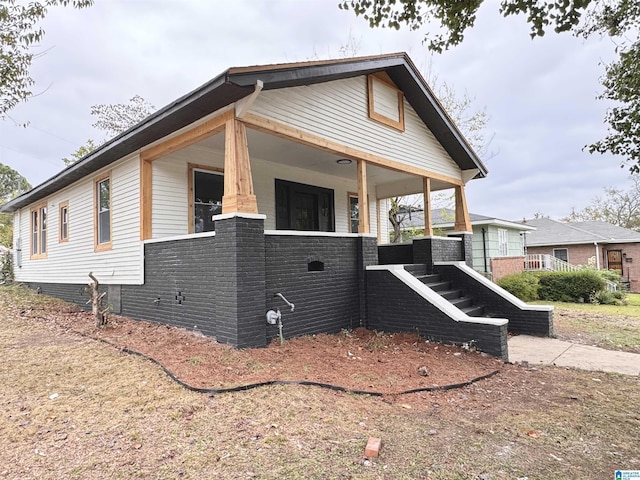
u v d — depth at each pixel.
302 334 5.92
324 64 5.78
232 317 4.89
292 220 9.39
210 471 2.33
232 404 3.31
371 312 6.95
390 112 8.05
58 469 2.36
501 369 4.84
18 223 14.17
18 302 9.83
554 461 2.59
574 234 23.94
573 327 8.24
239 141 5.12
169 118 5.53
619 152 4.69
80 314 8.24
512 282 13.99
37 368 4.29
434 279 8.31
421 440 2.83
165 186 7.15
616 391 4.11
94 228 8.70
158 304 6.57
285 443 2.68
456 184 10.18
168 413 3.12
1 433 2.83
